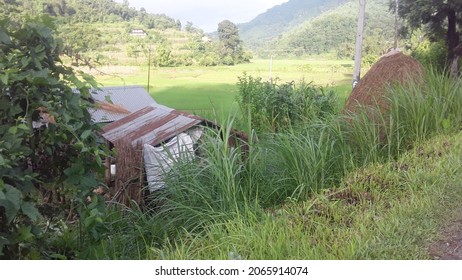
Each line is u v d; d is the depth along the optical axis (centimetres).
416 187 463
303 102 1045
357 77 1608
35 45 377
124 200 629
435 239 370
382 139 614
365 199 466
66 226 451
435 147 562
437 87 693
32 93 359
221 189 485
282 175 543
